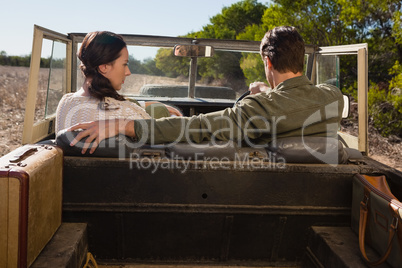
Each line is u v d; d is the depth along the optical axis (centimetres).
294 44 172
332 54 271
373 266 147
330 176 171
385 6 939
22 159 141
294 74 175
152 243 173
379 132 891
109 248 173
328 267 162
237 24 1752
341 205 175
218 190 166
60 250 146
